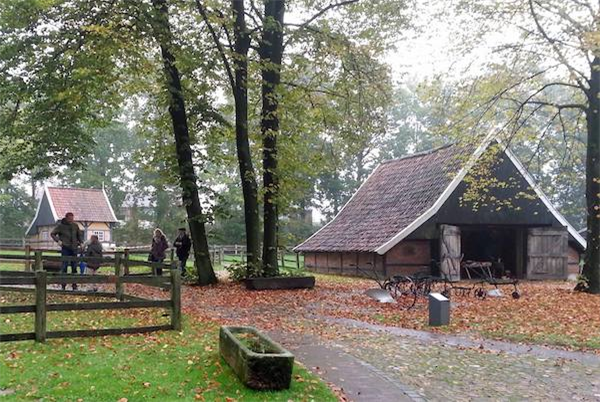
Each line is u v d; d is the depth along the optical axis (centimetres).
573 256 3116
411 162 3341
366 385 802
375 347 1084
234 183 5150
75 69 1788
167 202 6134
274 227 2136
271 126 2145
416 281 1819
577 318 1479
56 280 982
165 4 1856
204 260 2094
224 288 1986
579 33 1848
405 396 756
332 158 2462
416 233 2716
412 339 1188
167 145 2234
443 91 2153
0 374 747
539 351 1100
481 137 2205
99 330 987
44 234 5394
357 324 1353
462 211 2773
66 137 1992
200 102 2119
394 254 2728
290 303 1666
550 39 1970
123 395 683
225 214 2103
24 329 1098
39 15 1806
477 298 1875
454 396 780
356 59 2150
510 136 2205
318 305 1639
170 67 1966
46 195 5331
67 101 1870
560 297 1923
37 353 859
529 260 2875
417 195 2950
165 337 1009
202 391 708
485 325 1366
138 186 6694
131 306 1018
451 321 1412
